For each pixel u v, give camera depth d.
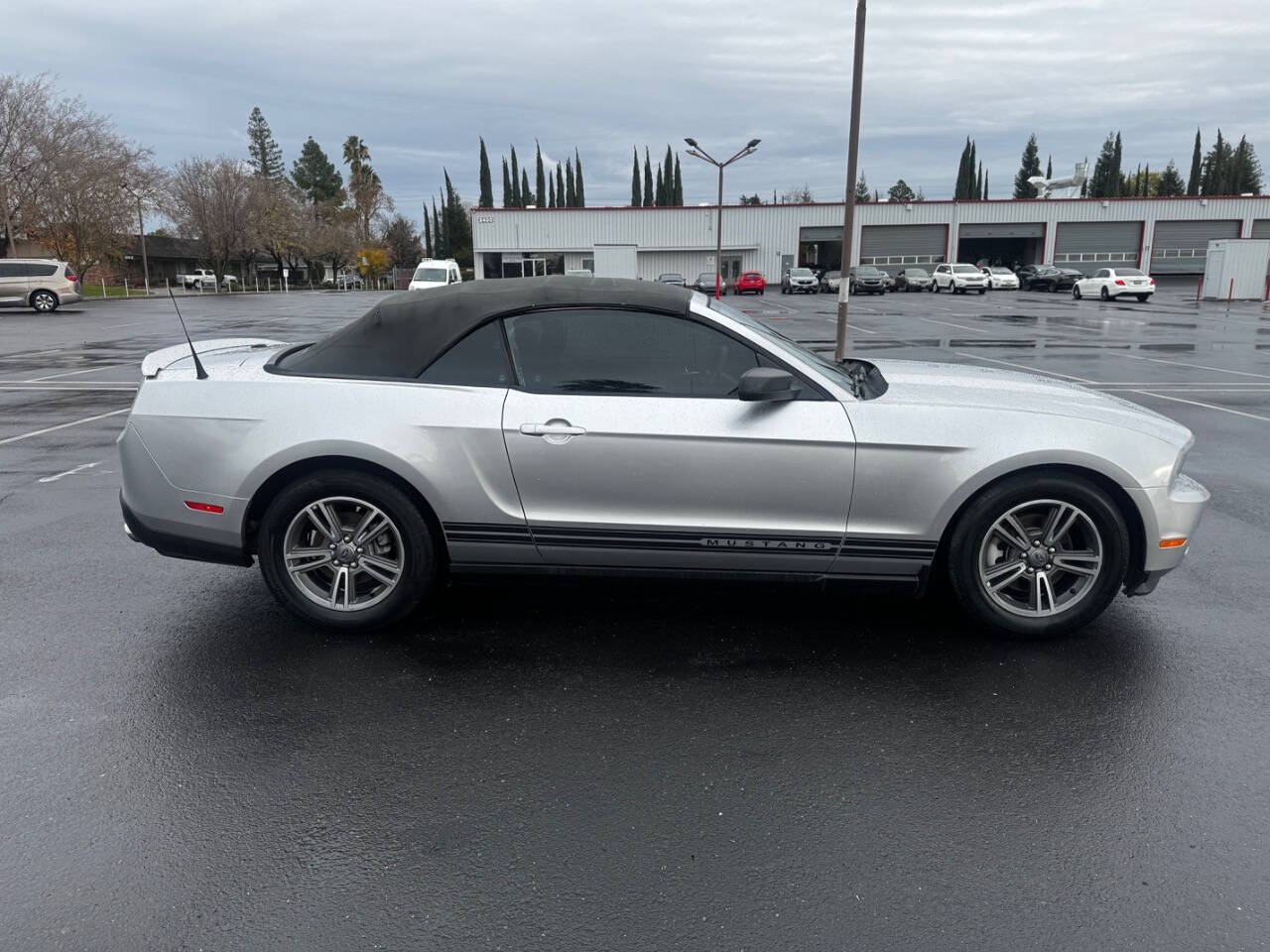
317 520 3.83
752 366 3.76
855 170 13.92
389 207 99.44
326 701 3.36
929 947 2.14
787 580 3.82
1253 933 2.19
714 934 2.18
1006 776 2.88
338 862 2.46
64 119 45.38
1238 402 11.12
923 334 22.70
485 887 2.35
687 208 54.62
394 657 3.73
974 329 24.22
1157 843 2.54
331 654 3.76
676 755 3.01
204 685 3.48
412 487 3.77
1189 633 4.00
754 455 3.64
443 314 3.84
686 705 3.34
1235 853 2.50
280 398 3.76
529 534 3.76
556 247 54.84
